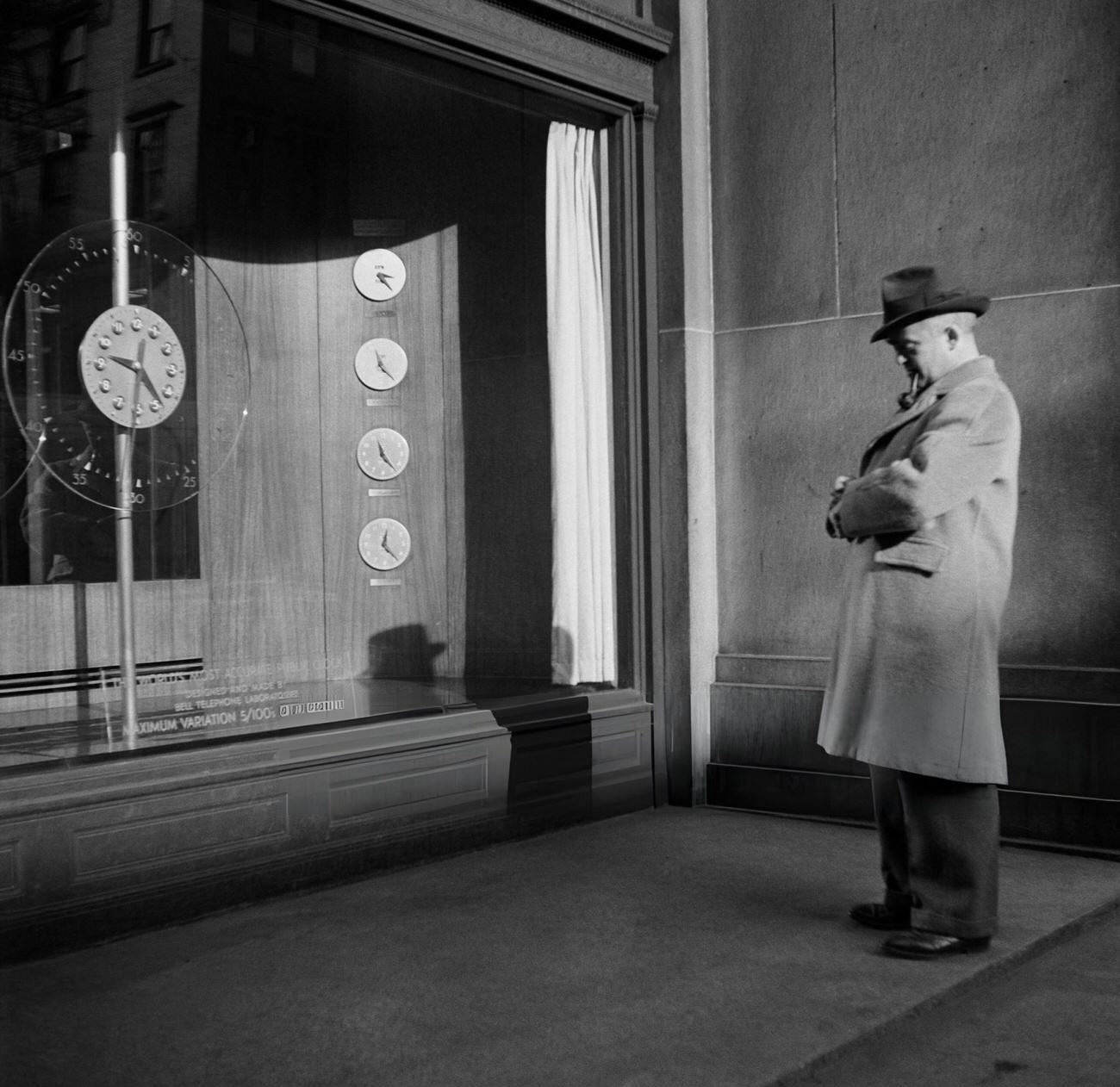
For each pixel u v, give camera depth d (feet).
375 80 17.01
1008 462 11.84
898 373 18.07
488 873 15.65
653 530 19.40
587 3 17.93
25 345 14.03
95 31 14.29
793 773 18.62
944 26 17.61
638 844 16.96
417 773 16.17
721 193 19.61
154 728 14.71
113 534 15.44
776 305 19.13
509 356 19.54
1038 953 12.62
